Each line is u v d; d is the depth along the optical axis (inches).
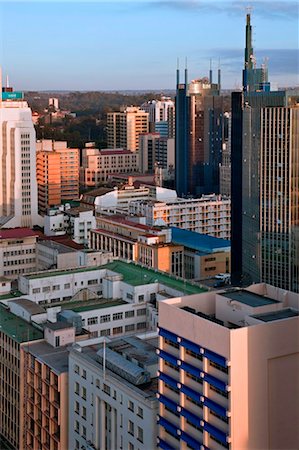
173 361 5497.1
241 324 5506.9
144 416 5885.8
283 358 5113.2
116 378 6284.5
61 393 7062.0
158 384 5802.2
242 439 4977.9
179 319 5388.8
